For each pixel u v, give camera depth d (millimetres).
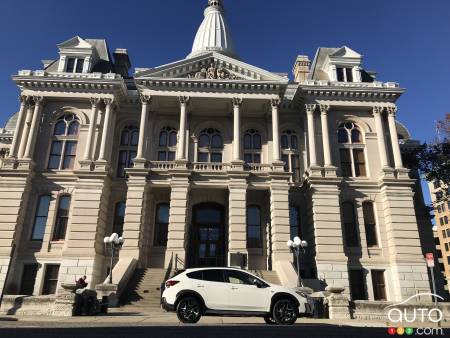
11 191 30109
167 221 33188
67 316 16672
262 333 9930
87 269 28375
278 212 29703
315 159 32594
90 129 32438
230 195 30078
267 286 13484
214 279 13461
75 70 35156
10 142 40500
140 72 33094
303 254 31453
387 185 31891
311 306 13570
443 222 95125
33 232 30328
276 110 33406
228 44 45656
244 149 35406
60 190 31328
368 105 34688
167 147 34969
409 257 29906
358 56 37000
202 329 10492
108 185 32094
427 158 37375
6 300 18531
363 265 30297
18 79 32875
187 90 33531
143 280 25859
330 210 30734
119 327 11023
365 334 10406
